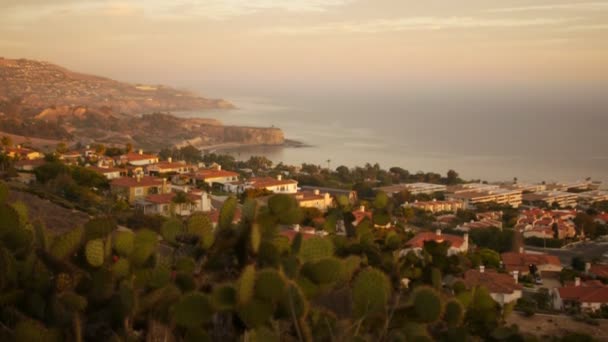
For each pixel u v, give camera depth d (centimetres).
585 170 12912
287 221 504
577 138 19875
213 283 489
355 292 418
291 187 5803
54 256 449
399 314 432
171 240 518
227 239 499
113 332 431
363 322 433
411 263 622
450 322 454
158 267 466
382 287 414
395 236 647
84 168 4666
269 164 9319
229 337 436
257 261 483
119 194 4362
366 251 627
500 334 532
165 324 456
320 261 434
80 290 446
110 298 442
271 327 395
